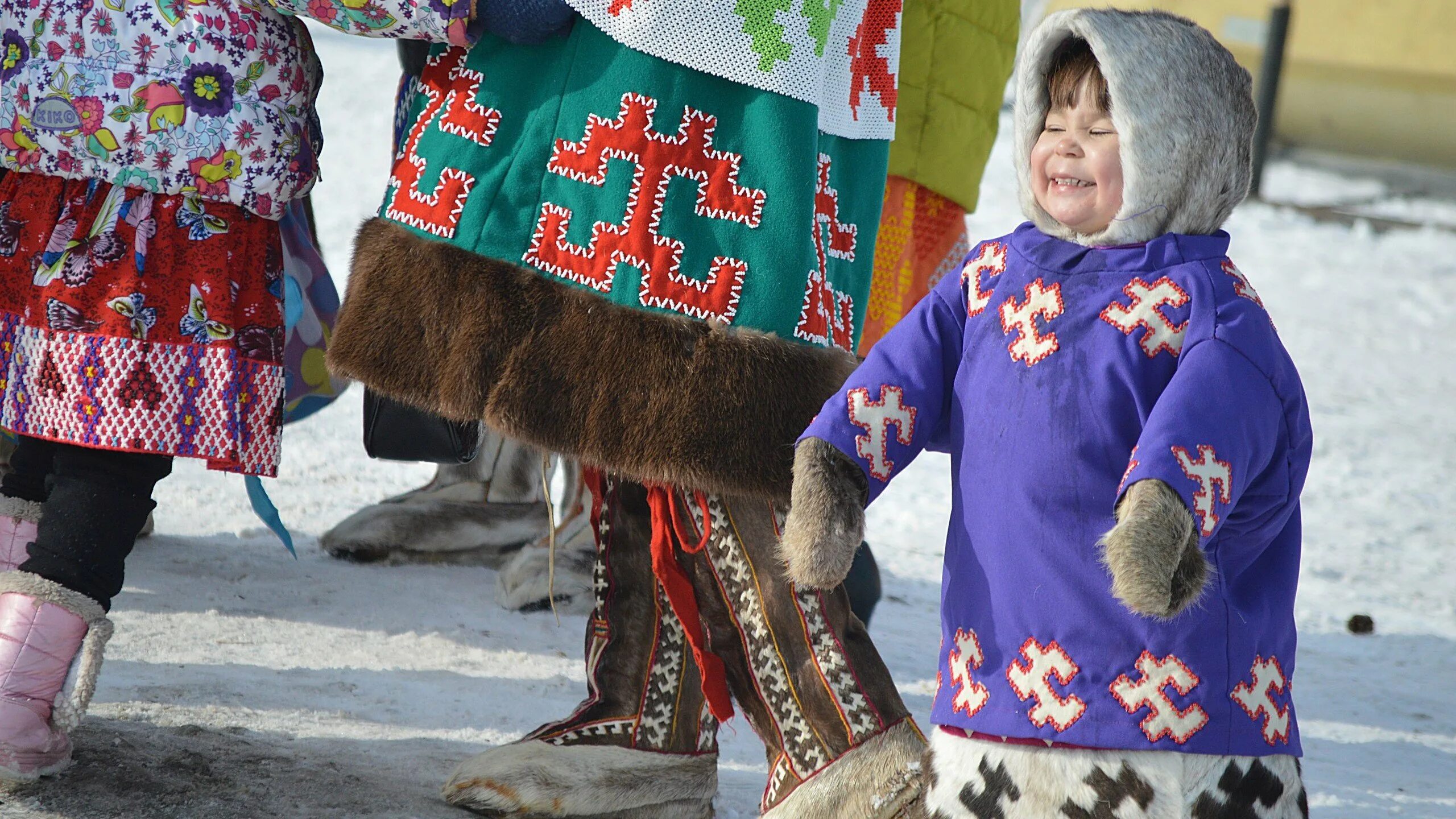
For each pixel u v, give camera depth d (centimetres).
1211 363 608
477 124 805
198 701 967
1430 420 2889
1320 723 1277
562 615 1314
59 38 800
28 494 853
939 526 1903
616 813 824
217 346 809
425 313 787
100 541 788
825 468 661
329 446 1900
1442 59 5866
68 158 797
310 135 850
